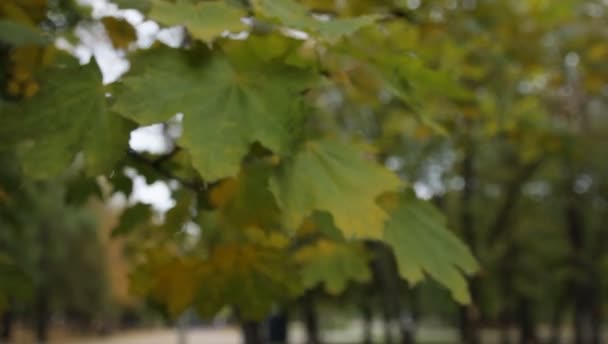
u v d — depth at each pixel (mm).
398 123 9992
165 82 1742
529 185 23234
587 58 7629
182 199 2490
